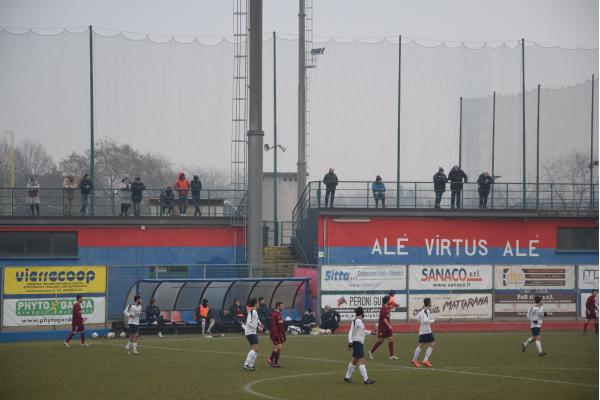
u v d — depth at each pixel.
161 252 55.62
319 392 27.47
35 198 54.84
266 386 28.64
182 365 34.03
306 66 58.84
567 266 51.88
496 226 55.94
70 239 54.50
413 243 54.91
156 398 26.19
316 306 49.69
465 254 55.50
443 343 43.09
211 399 26.03
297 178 60.12
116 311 54.09
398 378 30.73
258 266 53.88
